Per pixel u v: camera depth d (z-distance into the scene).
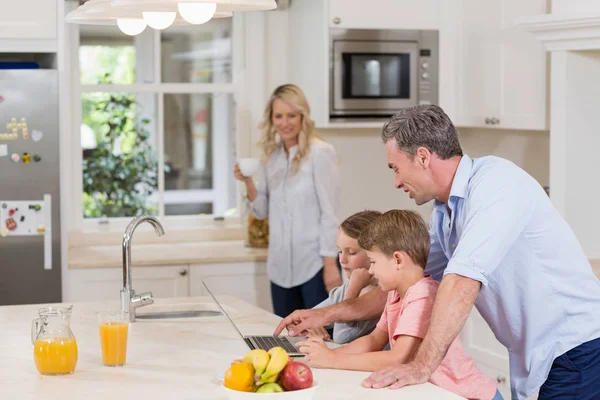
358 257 3.15
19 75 4.77
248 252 5.20
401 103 5.12
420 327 2.52
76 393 2.37
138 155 5.62
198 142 5.71
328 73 4.99
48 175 4.83
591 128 4.12
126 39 5.54
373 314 3.02
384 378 2.37
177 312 3.69
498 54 4.72
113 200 5.60
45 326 2.57
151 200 5.66
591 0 3.88
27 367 2.65
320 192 4.56
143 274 4.95
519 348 2.70
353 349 2.72
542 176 4.87
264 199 4.82
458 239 2.62
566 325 2.61
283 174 4.66
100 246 5.46
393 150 2.58
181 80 5.65
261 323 3.31
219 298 3.83
